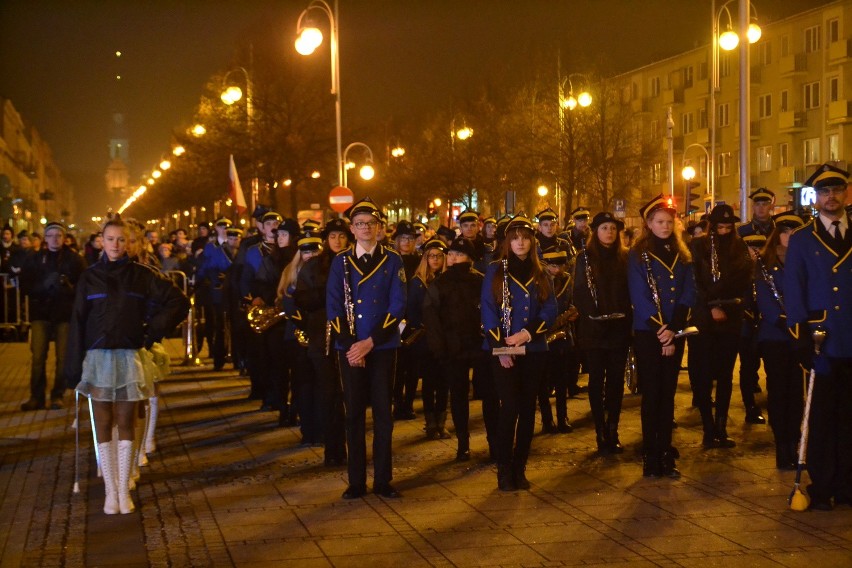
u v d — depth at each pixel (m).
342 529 7.68
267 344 12.54
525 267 8.85
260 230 14.21
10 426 12.54
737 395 13.76
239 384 16.27
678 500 8.36
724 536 7.33
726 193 61.09
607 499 8.44
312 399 10.97
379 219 8.95
